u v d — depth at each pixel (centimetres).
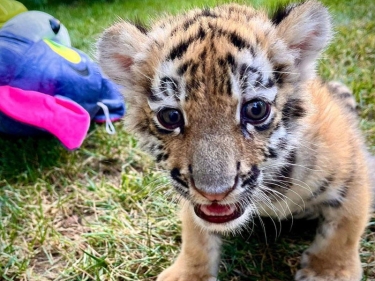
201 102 21
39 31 43
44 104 39
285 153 24
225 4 29
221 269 30
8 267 30
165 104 22
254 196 24
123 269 30
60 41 45
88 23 82
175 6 90
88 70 43
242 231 32
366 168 29
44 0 105
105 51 27
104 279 29
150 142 25
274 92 23
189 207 26
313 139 26
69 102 40
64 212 35
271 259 30
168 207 35
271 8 27
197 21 25
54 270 31
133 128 26
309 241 32
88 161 41
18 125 42
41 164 40
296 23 25
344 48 59
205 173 21
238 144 22
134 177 38
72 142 39
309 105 25
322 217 28
